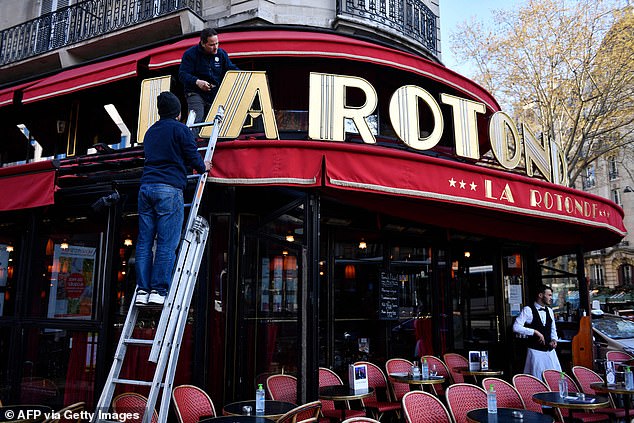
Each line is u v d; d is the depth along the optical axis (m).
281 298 6.91
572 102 19.77
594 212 7.44
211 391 6.20
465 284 9.76
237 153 5.15
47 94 8.07
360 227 8.32
